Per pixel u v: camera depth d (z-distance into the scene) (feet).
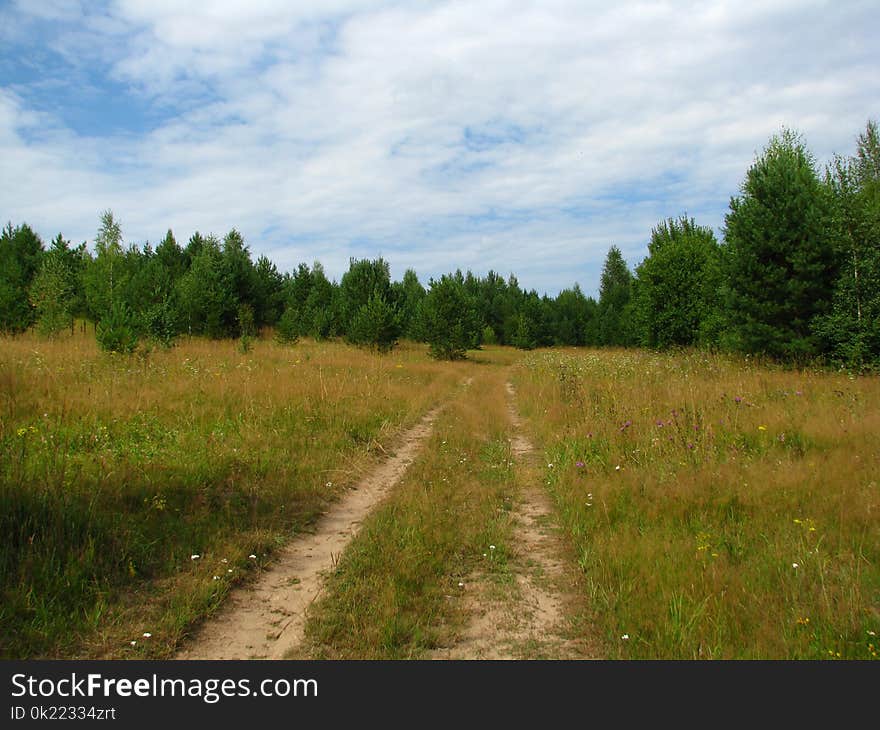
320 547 16.97
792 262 51.62
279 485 21.22
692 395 33.27
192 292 87.81
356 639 11.69
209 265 95.35
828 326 48.73
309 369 49.26
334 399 36.40
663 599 12.71
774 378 41.73
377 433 31.37
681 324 84.33
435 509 19.53
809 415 28.40
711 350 66.90
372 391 41.86
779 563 14.23
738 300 55.36
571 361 70.13
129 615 12.26
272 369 47.32
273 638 11.87
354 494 22.40
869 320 47.26
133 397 31.07
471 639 11.85
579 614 12.82
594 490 20.42
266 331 114.62
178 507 17.95
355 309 118.42
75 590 12.65
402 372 61.72
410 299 191.31
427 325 103.19
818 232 50.72
